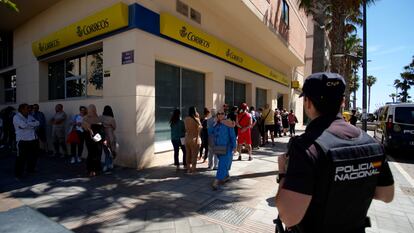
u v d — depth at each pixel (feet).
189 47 26.91
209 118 24.73
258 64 43.68
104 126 20.22
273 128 35.70
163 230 10.77
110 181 17.79
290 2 50.11
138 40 21.20
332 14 28.94
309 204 3.75
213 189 16.11
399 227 11.51
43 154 27.45
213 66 31.40
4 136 31.94
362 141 4.13
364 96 37.09
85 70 27.30
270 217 12.14
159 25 23.04
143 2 21.67
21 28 35.01
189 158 20.30
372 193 4.20
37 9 30.19
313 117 4.51
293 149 3.92
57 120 25.53
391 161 26.99
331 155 3.65
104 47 23.36
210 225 11.27
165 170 21.17
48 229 8.69
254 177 19.01
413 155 30.58
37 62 31.96
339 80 4.30
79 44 25.49
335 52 28.37
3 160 24.56
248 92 43.09
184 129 21.45
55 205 13.43
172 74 27.14
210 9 30.73
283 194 3.79
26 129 18.66
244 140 25.18
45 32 30.58
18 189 15.89
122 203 13.78
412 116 27.55
